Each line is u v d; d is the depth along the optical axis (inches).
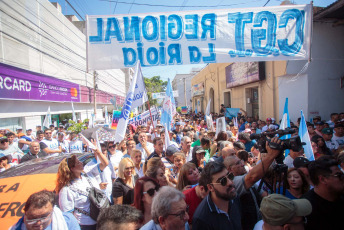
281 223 65.3
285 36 239.0
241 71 605.3
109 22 234.7
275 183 99.5
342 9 346.0
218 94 875.4
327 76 411.5
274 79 468.1
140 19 235.9
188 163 131.7
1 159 193.6
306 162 119.9
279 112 450.0
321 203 89.5
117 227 68.2
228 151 150.3
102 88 1045.8
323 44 400.2
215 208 85.9
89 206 116.9
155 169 121.4
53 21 588.1
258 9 238.1
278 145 84.7
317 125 272.1
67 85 647.8
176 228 73.5
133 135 307.0
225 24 238.7
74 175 119.4
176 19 237.3
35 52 502.3
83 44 811.4
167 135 219.8
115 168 203.8
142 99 218.8
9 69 393.4
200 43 238.4
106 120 486.6
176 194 76.4
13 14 426.0
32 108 493.4
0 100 391.2
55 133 399.5
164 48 237.9
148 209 104.9
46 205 81.0
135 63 237.5
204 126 461.7
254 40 238.8
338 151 174.6
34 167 149.3
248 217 104.0
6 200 118.6
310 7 237.1
